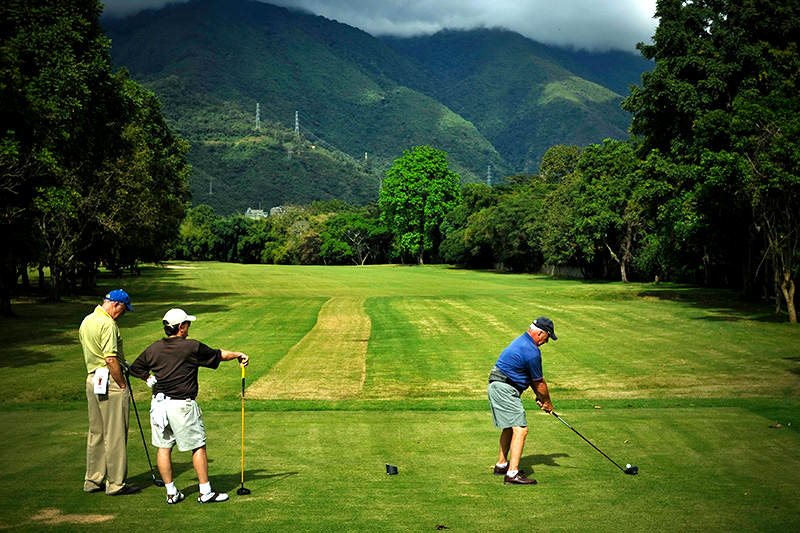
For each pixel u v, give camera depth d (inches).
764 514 217.5
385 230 4436.5
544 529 203.3
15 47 910.4
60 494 241.9
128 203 1425.9
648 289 1711.4
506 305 1244.5
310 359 685.3
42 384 541.0
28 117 902.4
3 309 1076.5
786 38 1202.6
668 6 1285.7
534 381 263.4
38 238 1159.0
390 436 345.4
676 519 212.5
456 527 205.3
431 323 989.8
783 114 954.1
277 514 219.0
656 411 411.8
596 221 2113.7
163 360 233.5
